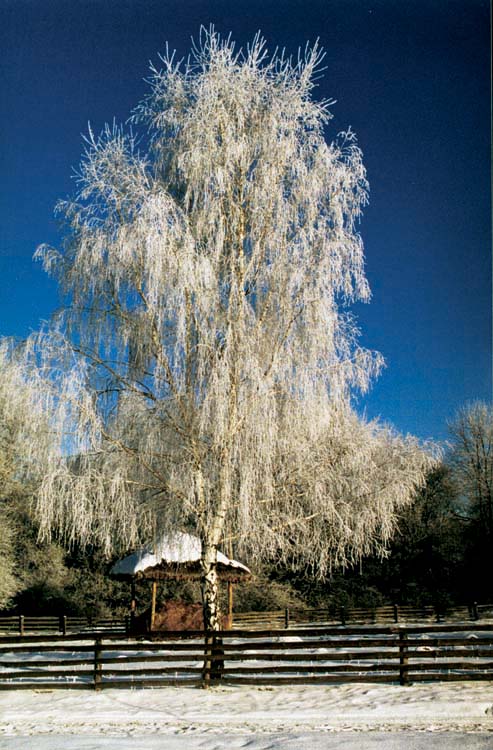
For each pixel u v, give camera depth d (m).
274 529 15.25
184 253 13.98
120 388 15.34
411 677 12.71
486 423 42.72
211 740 9.66
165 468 15.02
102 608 37.47
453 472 43.00
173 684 13.48
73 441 14.14
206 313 14.12
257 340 14.32
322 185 14.98
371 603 39.41
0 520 31.95
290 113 15.11
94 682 13.59
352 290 15.03
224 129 15.07
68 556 39.91
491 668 12.60
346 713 10.91
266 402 13.80
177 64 15.55
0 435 31.22
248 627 32.12
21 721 11.37
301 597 39.50
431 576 41.22
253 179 15.14
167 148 15.48
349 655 13.02
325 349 14.80
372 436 15.45
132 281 15.09
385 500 14.77
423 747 8.67
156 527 15.30
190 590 37.53
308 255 14.82
